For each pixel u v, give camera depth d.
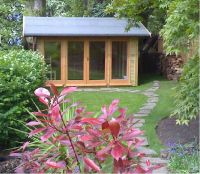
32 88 6.14
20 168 2.70
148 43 17.33
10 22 12.89
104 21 14.02
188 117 5.75
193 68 5.68
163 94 11.27
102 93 11.66
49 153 2.71
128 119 2.47
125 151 2.15
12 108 5.73
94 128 2.31
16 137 5.94
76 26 13.38
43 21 13.58
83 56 13.29
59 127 2.32
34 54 9.15
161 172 4.91
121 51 13.49
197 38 5.50
